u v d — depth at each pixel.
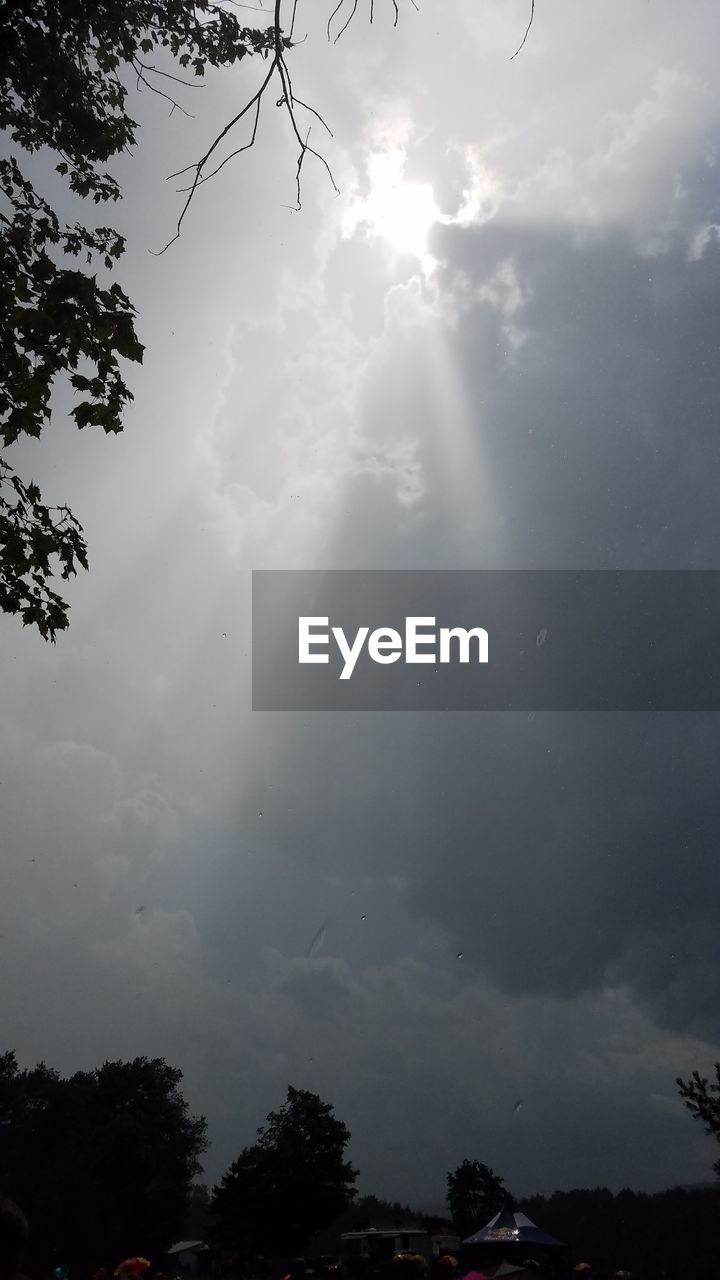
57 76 8.87
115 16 8.76
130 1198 70.62
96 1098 75.44
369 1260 58.06
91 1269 63.25
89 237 9.08
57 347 8.30
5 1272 2.91
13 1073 71.31
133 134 9.18
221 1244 79.69
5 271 8.14
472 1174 109.00
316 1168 76.00
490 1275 33.75
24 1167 67.62
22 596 8.75
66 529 8.70
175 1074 79.19
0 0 8.53
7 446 8.38
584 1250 53.09
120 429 8.60
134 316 8.46
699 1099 26.78
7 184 8.99
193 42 8.91
